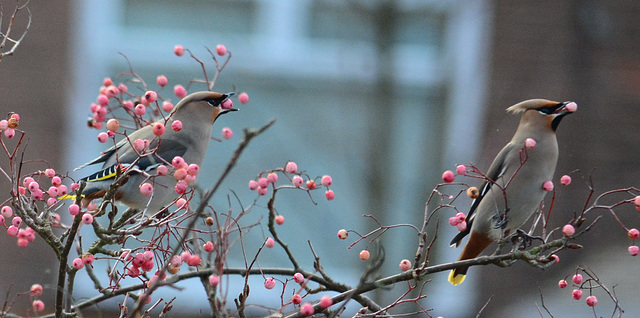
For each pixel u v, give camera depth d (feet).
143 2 47.83
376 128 41.65
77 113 46.16
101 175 23.84
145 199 24.43
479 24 47.37
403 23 45.91
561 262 46.60
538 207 27.45
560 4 48.29
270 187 47.26
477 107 47.11
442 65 47.42
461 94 47.16
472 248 27.22
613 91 48.80
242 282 45.75
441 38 47.52
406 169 46.47
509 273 46.24
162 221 19.66
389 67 41.52
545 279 46.16
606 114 48.80
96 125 22.45
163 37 48.03
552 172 27.25
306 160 47.50
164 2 48.08
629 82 48.60
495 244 45.32
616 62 48.85
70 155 45.80
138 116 23.32
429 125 47.24
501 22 47.70
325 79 47.85
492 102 47.32
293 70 48.21
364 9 41.27
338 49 47.44
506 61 47.67
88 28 46.78
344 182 47.06
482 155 46.39
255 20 48.78
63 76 46.21
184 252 19.52
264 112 48.19
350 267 46.73
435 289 45.24
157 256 19.81
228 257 46.65
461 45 47.34
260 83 48.42
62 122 45.83
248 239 46.91
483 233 26.89
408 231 44.98
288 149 47.70
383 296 40.24
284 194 47.26
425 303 42.52
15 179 20.12
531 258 20.95
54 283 44.37
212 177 47.44
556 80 48.19
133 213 24.04
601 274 42.75
